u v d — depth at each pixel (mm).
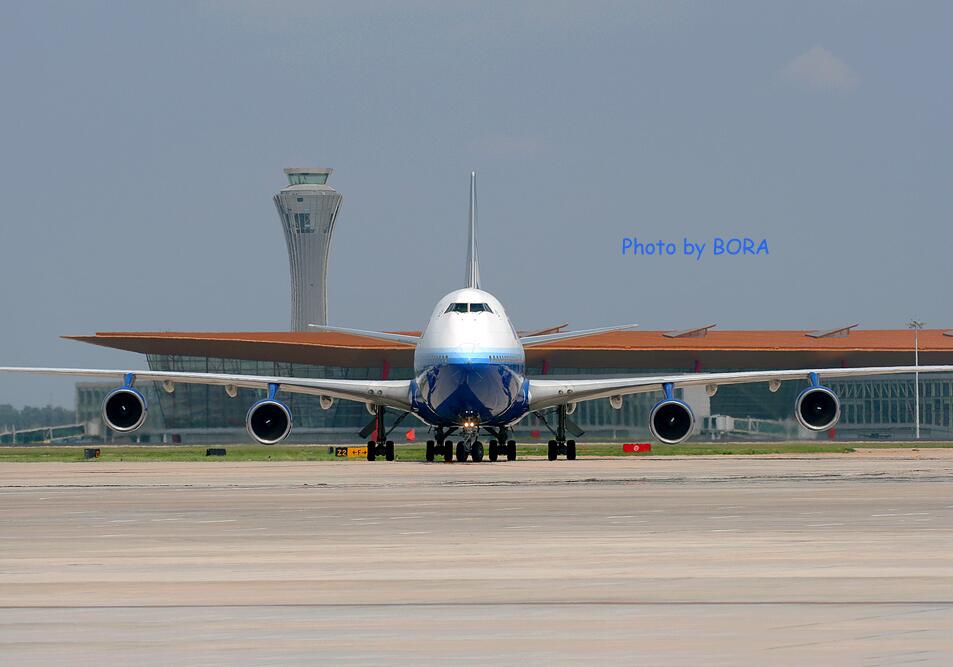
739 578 60906
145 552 72875
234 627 49156
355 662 42969
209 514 99750
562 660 42906
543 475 161750
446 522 91125
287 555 71188
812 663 42000
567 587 58469
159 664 42844
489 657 43500
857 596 55312
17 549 74688
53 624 49938
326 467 199000
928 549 71875
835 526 85750
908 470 174625
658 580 60406
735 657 43094
